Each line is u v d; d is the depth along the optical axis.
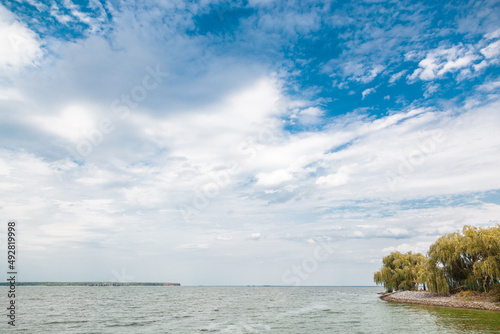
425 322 37.53
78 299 103.81
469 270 54.16
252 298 117.31
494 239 48.97
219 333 34.53
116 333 34.78
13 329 37.47
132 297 123.56
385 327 35.41
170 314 55.78
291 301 93.19
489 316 40.38
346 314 50.78
